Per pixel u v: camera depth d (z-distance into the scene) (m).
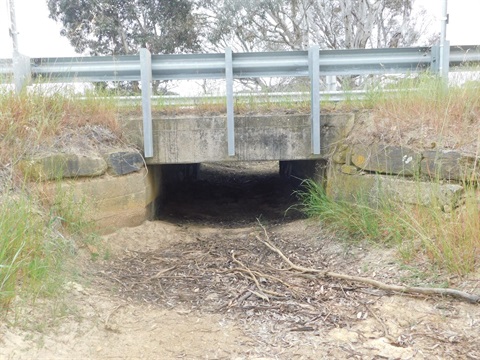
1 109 4.51
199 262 4.46
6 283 2.84
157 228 5.36
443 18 5.73
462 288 3.37
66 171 4.56
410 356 2.75
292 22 15.59
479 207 3.78
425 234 3.87
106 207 4.83
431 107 4.81
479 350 2.75
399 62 5.78
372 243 4.34
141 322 3.22
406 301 3.37
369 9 13.53
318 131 5.42
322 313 3.33
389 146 4.64
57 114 4.90
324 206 5.00
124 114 5.81
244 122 5.55
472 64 6.08
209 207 7.47
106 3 15.18
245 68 5.50
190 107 6.24
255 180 9.93
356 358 2.76
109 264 4.26
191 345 2.95
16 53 5.19
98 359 2.71
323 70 5.72
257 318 3.31
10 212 3.38
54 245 3.76
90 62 5.53
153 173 5.99
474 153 4.17
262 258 4.55
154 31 16.06
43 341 2.69
